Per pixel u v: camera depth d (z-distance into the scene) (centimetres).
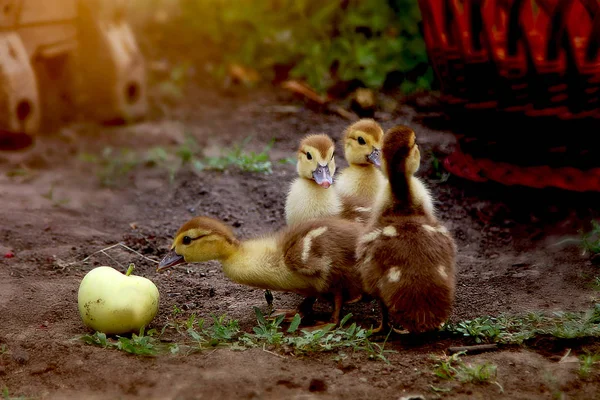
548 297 1011
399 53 1961
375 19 2041
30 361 850
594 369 818
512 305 991
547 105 1191
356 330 929
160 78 2047
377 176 1205
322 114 1817
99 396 778
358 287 945
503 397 773
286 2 2197
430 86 1878
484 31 1202
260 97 1945
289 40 2100
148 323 925
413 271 862
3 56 1505
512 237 1212
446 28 1262
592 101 1166
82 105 1756
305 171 1103
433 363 835
